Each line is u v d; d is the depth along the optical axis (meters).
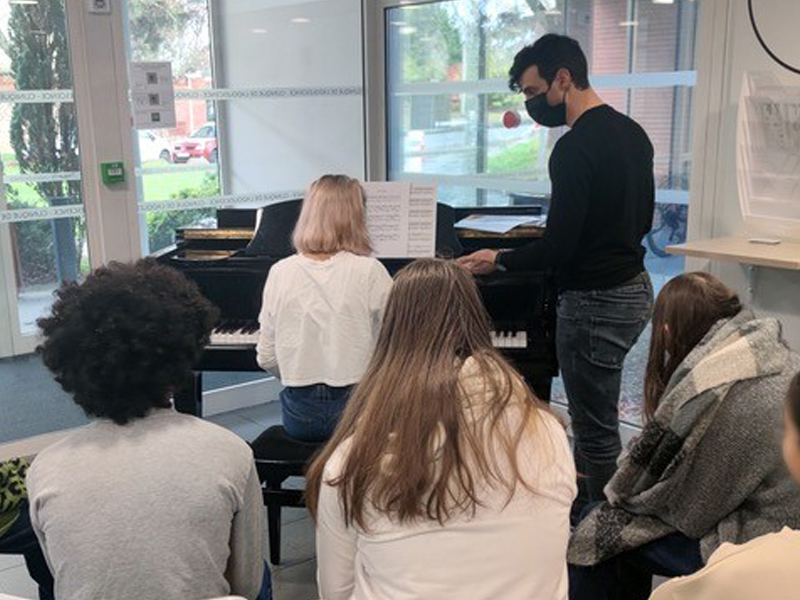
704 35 3.01
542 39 2.65
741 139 2.85
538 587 1.30
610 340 2.67
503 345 2.76
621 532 1.86
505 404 1.29
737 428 1.67
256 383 4.19
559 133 3.57
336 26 4.11
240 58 3.84
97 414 1.35
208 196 3.85
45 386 3.52
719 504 1.73
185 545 1.30
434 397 1.28
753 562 1.03
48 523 1.29
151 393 1.35
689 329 1.88
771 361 1.68
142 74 3.53
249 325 2.98
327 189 2.47
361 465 1.27
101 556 1.27
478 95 3.92
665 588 1.13
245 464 1.41
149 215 3.67
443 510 1.25
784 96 2.73
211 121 3.80
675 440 1.73
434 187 2.91
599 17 3.40
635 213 2.65
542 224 3.08
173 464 1.32
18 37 3.23
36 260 3.41
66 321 1.34
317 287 2.40
